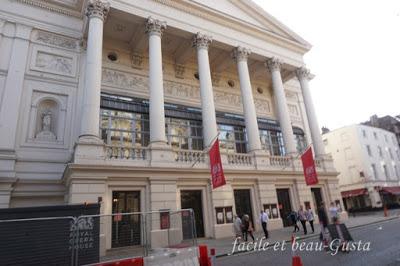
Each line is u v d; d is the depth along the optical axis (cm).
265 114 2495
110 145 1393
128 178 1384
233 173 1681
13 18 1641
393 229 1400
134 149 1457
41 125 1569
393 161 4244
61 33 1748
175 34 1894
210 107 1766
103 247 917
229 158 1744
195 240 840
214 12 1992
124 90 1864
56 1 1770
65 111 1627
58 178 1495
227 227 1553
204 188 1608
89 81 1434
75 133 1606
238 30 2127
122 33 1889
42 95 1602
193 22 1911
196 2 1922
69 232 733
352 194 3750
